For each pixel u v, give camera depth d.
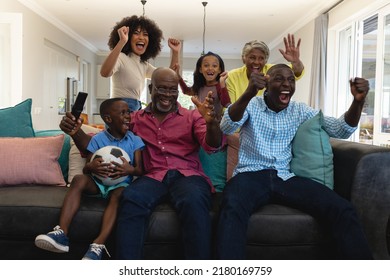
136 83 2.91
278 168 1.88
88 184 1.77
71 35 8.33
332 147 1.98
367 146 1.80
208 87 2.78
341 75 5.92
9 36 3.97
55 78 7.54
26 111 2.34
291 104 1.98
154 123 2.02
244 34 8.25
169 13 6.64
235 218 1.57
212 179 2.14
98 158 1.79
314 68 6.00
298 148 1.91
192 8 6.31
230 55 11.12
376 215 1.73
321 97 5.88
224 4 6.04
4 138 2.09
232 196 1.63
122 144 1.95
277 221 1.64
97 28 7.92
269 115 1.93
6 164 1.98
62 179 2.10
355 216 1.60
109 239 1.67
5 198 1.76
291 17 6.72
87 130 2.28
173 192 1.75
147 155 1.99
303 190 1.71
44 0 6.02
